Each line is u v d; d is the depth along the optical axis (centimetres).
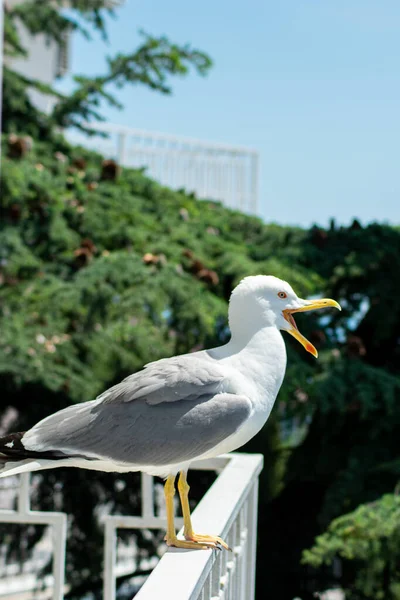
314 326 796
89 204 825
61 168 874
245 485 326
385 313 854
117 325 718
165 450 275
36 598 965
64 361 738
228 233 906
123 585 920
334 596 1027
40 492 870
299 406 755
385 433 806
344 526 673
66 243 792
